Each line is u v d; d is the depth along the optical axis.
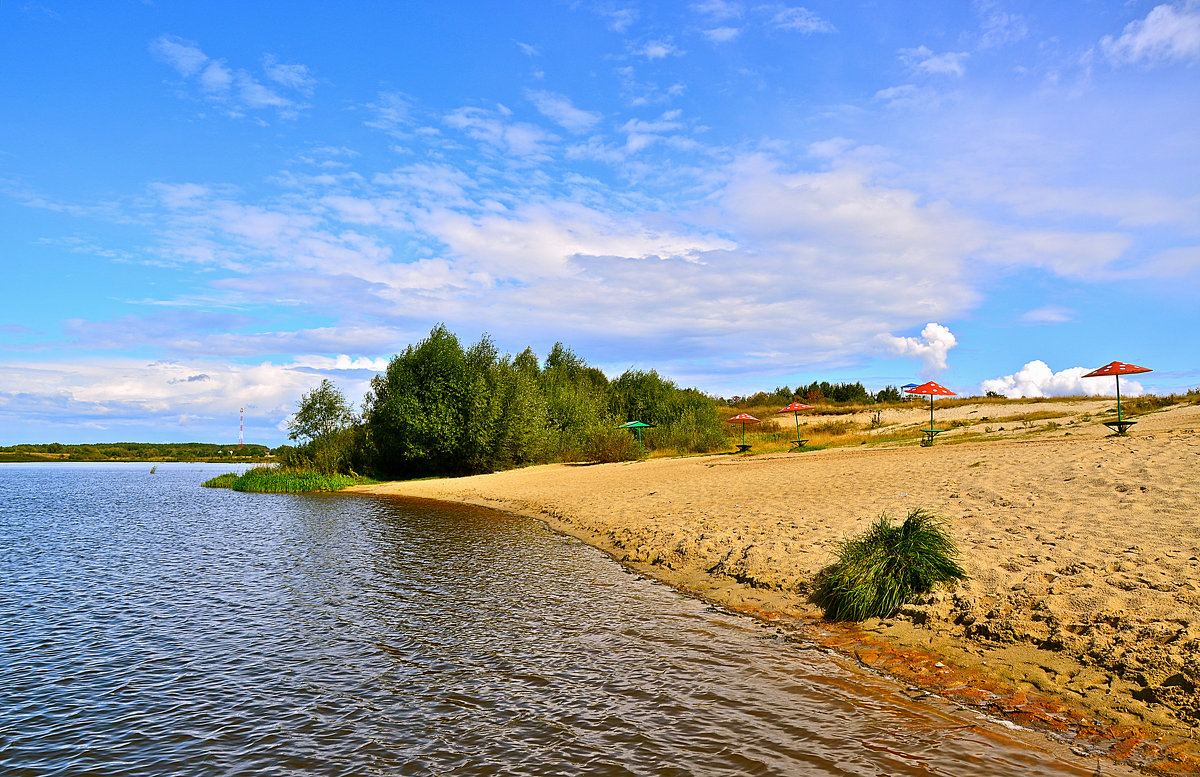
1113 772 4.89
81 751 5.86
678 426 46.06
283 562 14.81
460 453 42.78
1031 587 8.02
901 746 5.46
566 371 71.56
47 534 20.30
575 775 5.16
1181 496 10.79
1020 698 6.17
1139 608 6.92
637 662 7.75
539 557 14.77
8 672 7.91
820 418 54.41
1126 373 24.34
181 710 6.72
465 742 5.82
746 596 10.45
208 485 45.53
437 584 12.23
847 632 8.50
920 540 9.28
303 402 46.19
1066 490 12.52
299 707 6.73
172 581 12.98
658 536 14.84
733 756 5.38
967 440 27.91
